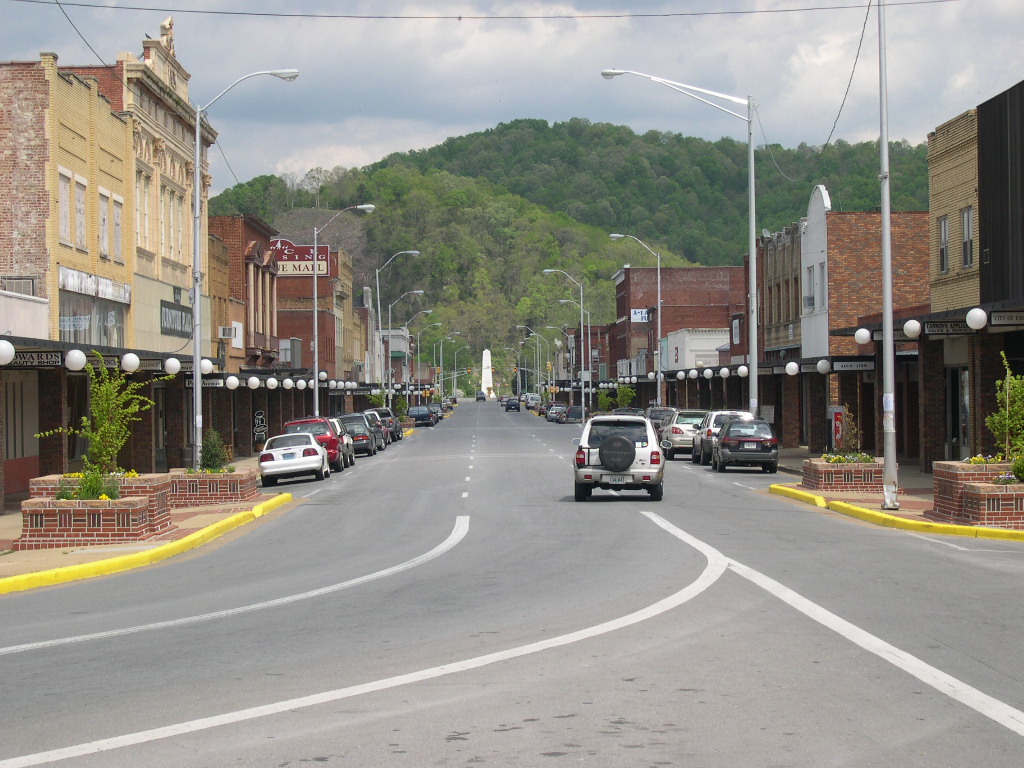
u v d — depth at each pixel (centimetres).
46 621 1369
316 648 1148
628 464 2814
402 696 930
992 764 724
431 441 7231
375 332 12850
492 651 1105
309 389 7650
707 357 8600
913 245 5194
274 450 3922
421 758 752
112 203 4191
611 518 2438
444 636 1192
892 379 2491
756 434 3931
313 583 1631
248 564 1900
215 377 4309
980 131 3288
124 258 4331
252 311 6481
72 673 1062
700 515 2486
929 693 911
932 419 3609
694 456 4594
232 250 6275
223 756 768
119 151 4275
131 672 1059
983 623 1209
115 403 2173
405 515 2680
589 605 1359
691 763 730
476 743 786
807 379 5631
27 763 764
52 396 3148
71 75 3741
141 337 4497
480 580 1599
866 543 1962
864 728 810
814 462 3031
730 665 1020
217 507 2888
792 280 5775
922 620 1229
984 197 3278
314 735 816
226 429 5266
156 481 2225
